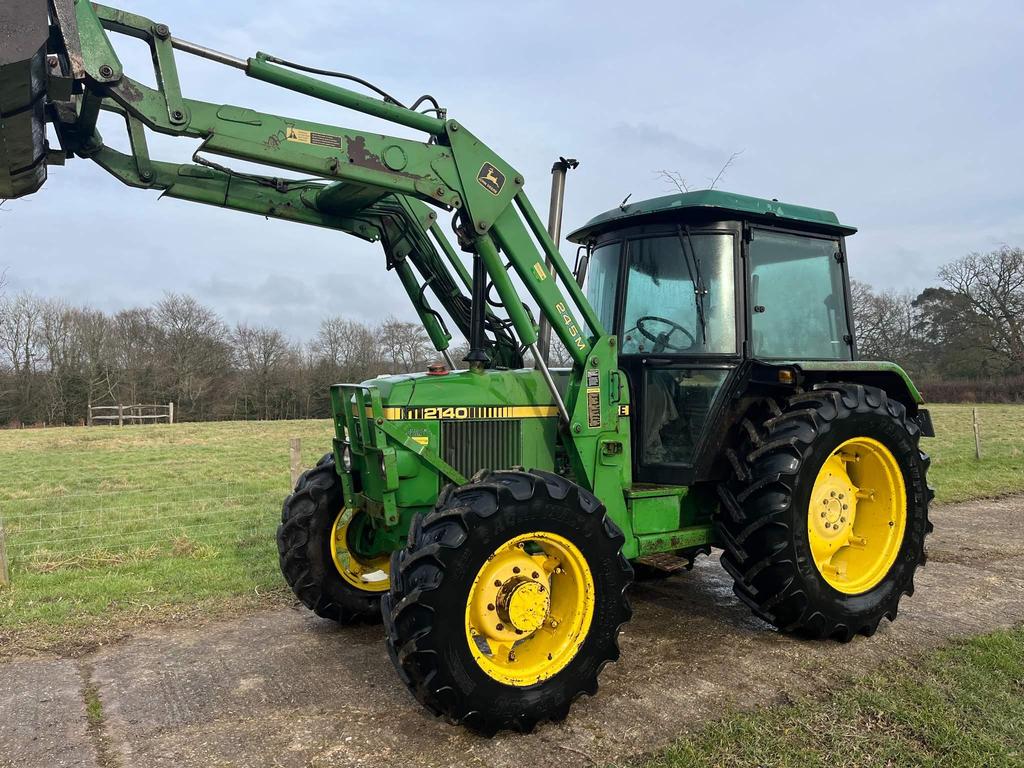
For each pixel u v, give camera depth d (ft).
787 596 12.68
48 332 122.52
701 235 13.78
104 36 9.11
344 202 12.98
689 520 14.23
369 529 14.38
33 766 9.03
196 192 12.23
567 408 12.59
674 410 13.79
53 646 13.14
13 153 9.33
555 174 13.33
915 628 13.70
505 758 9.19
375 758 9.21
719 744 9.27
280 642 13.38
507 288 11.93
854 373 14.56
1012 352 131.03
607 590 10.68
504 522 9.96
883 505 14.20
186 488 34.12
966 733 9.41
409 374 13.26
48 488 34.83
